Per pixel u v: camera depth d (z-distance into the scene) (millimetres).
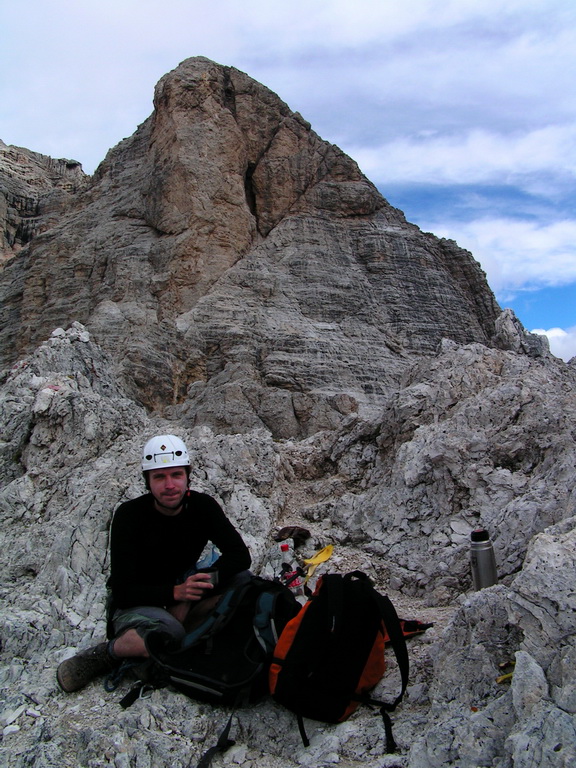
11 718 4652
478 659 4352
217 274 32344
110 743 4203
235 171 34625
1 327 36938
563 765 3289
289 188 37125
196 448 9133
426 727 4195
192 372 28375
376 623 4664
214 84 35688
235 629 4824
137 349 26672
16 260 41781
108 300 31172
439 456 7578
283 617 4871
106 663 4910
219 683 4531
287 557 7113
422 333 32844
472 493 7312
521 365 9812
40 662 5453
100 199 38344
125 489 7035
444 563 6727
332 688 4465
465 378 9391
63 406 8938
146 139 40031
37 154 66875
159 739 4234
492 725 3809
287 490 9172
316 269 33719
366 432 9625
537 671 3783
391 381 29234
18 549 7270
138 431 9289
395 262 35250
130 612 5004
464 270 36969
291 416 24688
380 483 8391
